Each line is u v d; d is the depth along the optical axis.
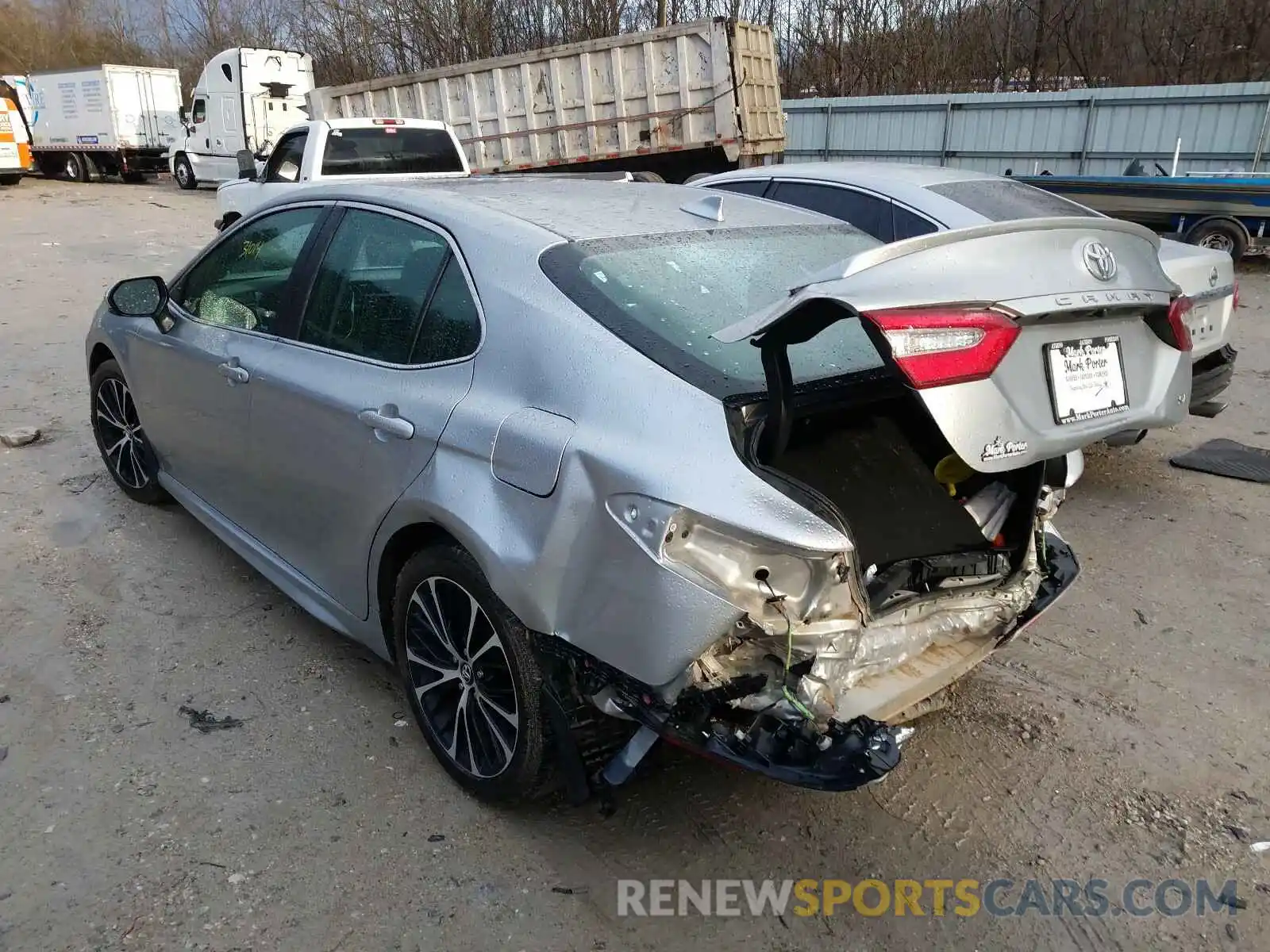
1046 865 2.64
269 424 3.30
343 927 2.34
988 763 3.05
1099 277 2.34
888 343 1.95
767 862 2.62
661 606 2.09
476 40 23.61
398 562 2.91
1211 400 5.74
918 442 2.94
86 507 4.76
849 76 23.36
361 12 24.86
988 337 2.06
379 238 3.11
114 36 47.84
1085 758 3.09
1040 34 22.41
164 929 2.31
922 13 23.11
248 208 11.31
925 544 2.57
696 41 11.97
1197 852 2.69
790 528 2.02
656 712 2.23
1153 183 12.76
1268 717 3.32
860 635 2.22
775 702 2.19
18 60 47.41
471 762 2.73
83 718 3.10
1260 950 2.38
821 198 5.89
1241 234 12.40
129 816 2.68
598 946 2.32
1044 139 17.12
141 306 4.00
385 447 2.77
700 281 2.71
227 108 20.28
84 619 3.70
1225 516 5.11
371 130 10.60
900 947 2.36
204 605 3.84
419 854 2.58
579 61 12.72
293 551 3.42
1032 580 2.90
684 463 2.11
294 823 2.68
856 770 2.09
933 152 18.22
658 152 12.66
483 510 2.44
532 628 2.37
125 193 22.27
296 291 3.35
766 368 2.16
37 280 11.09
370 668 3.45
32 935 2.28
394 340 2.91
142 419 4.37
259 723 3.11
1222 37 21.05
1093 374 2.36
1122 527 4.94
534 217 2.88
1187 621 3.97
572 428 2.31
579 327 2.43
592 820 2.74
